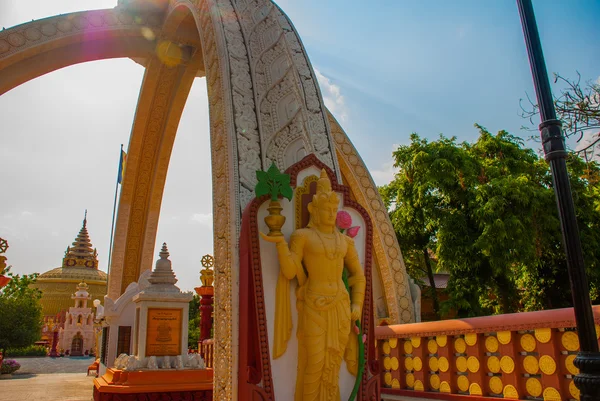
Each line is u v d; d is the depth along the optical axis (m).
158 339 8.18
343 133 10.58
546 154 3.48
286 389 4.39
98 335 17.05
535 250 10.88
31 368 25.44
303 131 6.05
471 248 11.45
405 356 6.32
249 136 5.91
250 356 4.38
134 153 13.90
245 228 4.66
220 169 5.77
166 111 13.20
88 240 63.25
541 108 3.56
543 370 4.39
